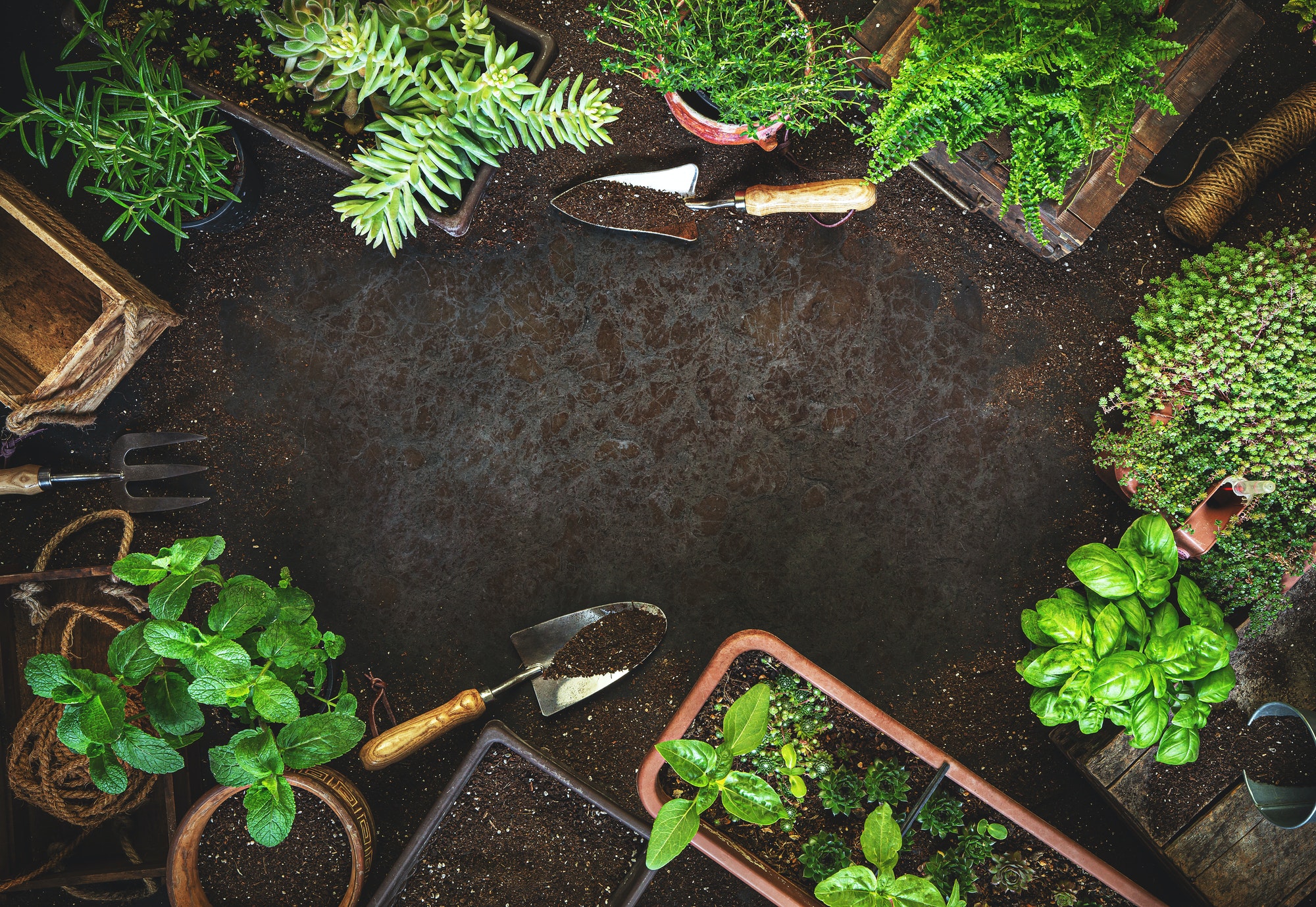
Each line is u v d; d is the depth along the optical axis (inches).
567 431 44.9
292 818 35.7
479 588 44.7
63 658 35.8
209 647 35.8
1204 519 40.1
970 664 44.6
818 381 44.8
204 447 44.8
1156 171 44.6
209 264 44.6
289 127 42.3
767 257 44.6
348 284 44.8
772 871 38.3
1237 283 40.4
